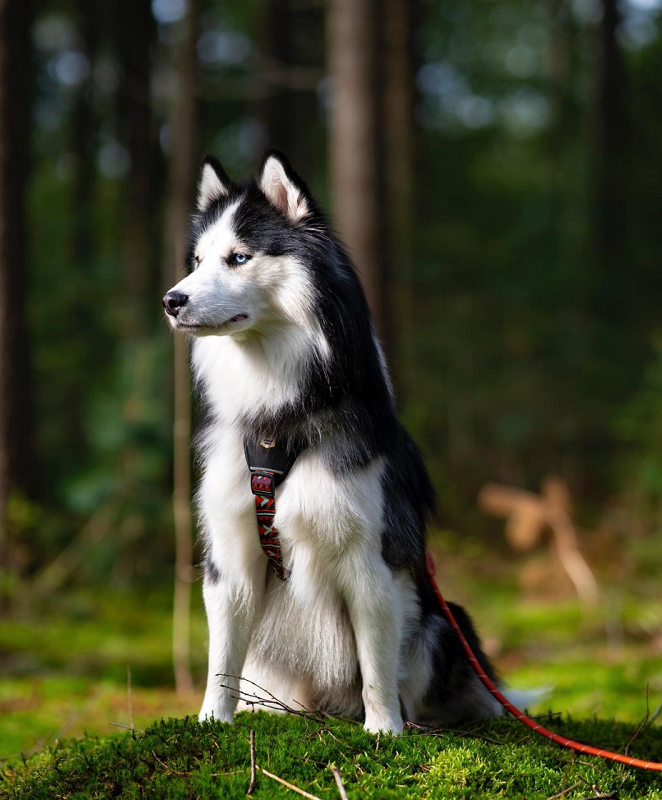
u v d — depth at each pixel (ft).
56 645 21.63
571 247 47.11
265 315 9.62
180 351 19.53
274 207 9.99
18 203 25.02
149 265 44.93
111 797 8.04
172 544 30.73
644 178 49.39
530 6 62.18
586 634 22.71
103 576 28.89
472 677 10.92
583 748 9.32
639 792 8.43
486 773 8.30
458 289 44.42
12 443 24.98
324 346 9.37
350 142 23.29
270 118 43.55
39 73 58.49
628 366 41.45
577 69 57.62
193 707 16.05
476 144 56.54
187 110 34.14
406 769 8.27
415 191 43.24
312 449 9.21
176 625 19.12
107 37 55.21
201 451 10.13
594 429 40.65
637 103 55.52
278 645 10.13
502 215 50.78
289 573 9.64
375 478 9.34
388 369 11.17
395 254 40.42
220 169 10.97
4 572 24.73
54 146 60.64
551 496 30.83
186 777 8.11
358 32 23.12
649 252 47.75
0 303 24.94
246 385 9.62
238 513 9.50
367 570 9.23
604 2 47.11
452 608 11.42
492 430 42.68
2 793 8.63
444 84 62.75
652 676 18.12
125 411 30.78
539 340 43.88
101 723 14.64
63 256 49.39
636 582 26.71
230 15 57.98
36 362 38.83
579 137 55.21
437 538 28.89
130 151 47.60
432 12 57.72
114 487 29.55
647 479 28.50
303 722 9.34
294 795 7.71
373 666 9.33
